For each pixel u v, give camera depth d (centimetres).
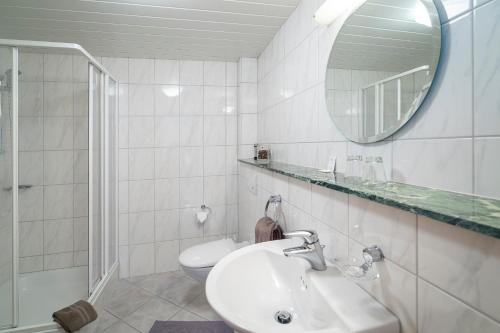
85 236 237
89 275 184
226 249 203
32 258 227
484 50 56
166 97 252
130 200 249
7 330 148
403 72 76
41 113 226
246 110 248
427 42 68
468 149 60
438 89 67
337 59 108
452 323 53
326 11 105
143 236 253
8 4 149
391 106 81
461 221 46
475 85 58
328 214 101
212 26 179
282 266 108
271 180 167
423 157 71
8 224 154
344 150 108
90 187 183
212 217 267
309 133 137
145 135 250
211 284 88
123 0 147
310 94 135
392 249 69
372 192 69
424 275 59
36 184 227
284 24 173
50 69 226
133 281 241
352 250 86
